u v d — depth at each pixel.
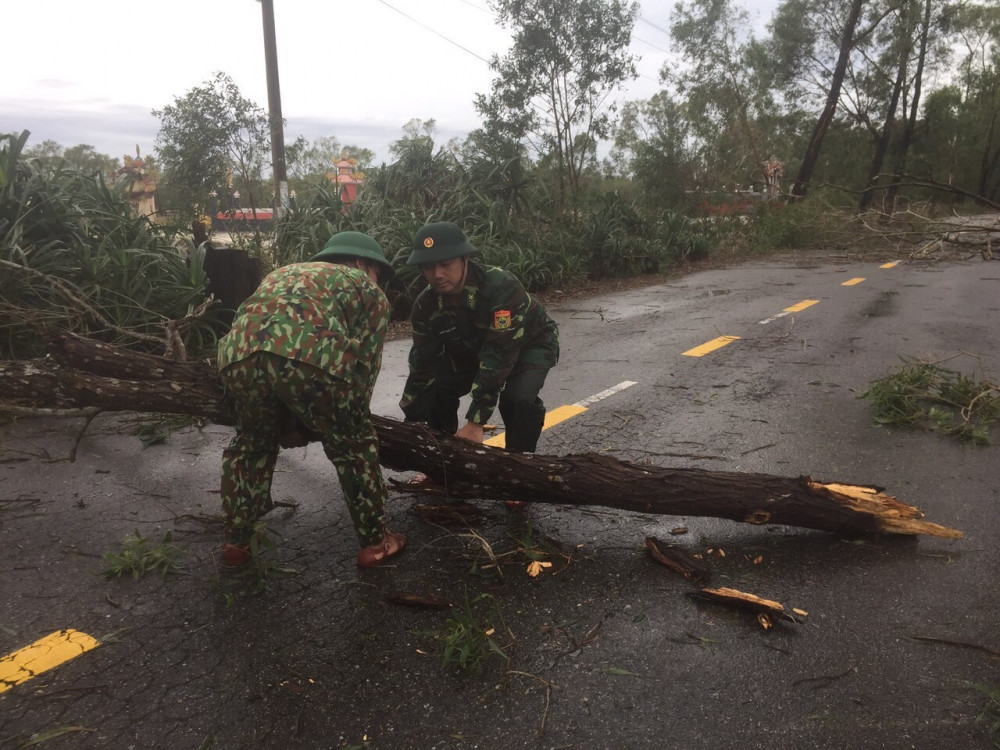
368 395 2.73
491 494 3.20
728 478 3.12
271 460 2.82
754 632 2.50
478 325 3.21
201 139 11.86
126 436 4.50
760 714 2.10
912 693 2.19
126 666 2.31
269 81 15.18
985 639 2.45
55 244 6.13
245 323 2.48
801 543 3.14
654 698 2.17
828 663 2.33
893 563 2.96
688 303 10.50
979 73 43.88
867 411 5.04
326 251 2.88
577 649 2.41
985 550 3.05
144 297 6.03
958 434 4.46
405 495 3.63
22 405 4.12
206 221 12.05
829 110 25.38
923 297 10.45
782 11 25.58
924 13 27.73
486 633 2.48
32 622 2.54
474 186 11.96
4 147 6.04
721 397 5.45
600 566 2.95
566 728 2.05
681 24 20.44
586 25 14.09
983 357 6.58
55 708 2.12
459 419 4.93
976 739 2.00
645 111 19.19
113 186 7.18
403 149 12.04
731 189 19.77
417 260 3.02
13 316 5.32
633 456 4.23
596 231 13.34
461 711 2.12
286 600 2.69
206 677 2.26
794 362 6.57
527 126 14.46
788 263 16.20
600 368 6.46
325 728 2.05
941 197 36.88
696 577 2.84
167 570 2.88
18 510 3.44
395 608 2.65
